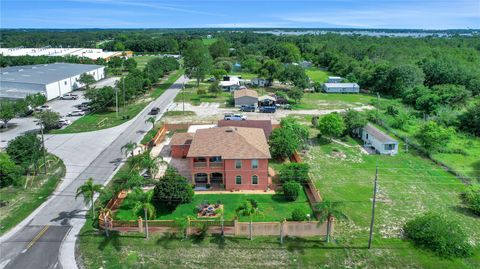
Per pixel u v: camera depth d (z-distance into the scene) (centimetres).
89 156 6134
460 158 6369
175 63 16475
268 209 4459
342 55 18200
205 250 3734
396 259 3622
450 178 5500
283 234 3931
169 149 6481
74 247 3759
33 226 4116
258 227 3934
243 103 9669
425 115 9225
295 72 11969
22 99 8931
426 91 10425
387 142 6381
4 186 4994
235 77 13812
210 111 9294
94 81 12306
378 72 12512
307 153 6412
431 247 3781
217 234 3972
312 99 11044
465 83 12475
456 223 3959
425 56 16425
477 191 4756
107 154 6231
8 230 4031
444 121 8469
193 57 12331
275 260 3597
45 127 7575
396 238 3947
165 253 3688
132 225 4012
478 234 4056
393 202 4728
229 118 8250
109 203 4462
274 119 8612
